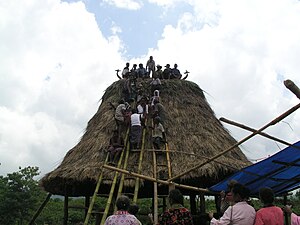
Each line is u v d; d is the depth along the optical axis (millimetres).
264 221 5223
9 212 21562
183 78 17359
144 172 11055
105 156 11922
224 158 11680
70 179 11406
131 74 17000
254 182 8781
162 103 14852
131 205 6535
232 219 5320
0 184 22109
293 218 5742
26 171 22578
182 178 10695
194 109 14688
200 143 12469
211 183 11453
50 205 26547
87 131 14422
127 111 13219
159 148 12219
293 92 4758
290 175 8531
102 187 12992
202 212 11023
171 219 5738
